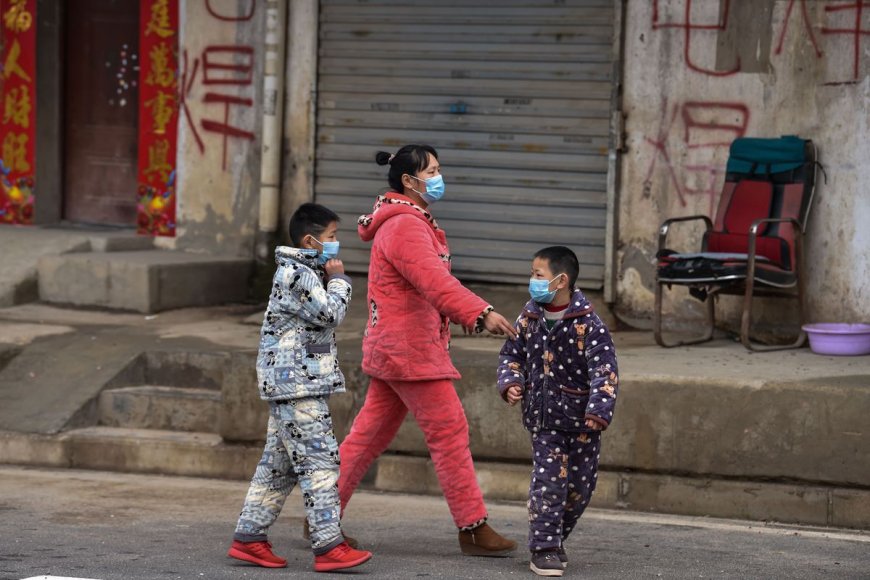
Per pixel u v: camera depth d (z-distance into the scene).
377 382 9.80
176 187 18.64
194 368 14.20
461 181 16.56
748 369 12.23
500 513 11.64
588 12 15.85
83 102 19.97
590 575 9.01
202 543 9.98
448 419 9.49
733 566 9.41
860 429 11.22
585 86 15.91
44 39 19.77
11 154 19.88
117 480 12.80
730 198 14.71
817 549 10.23
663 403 11.73
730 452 11.58
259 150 18.09
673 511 11.74
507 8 16.23
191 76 18.38
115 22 19.73
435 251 9.31
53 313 16.89
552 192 16.14
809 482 11.40
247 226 18.23
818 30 14.65
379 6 16.89
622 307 15.86
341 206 17.34
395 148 16.95
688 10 15.32
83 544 9.84
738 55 15.10
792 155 14.34
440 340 9.55
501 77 16.30
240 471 12.91
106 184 19.92
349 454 9.83
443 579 8.78
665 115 15.52
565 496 8.98
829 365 12.58
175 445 13.12
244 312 17.16
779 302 14.86
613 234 15.81
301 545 10.02
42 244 18.03
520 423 12.15
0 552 9.48
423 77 16.72
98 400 14.00
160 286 16.98
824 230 14.62
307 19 17.33
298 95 17.50
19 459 13.51
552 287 8.80
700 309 15.39
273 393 8.97
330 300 8.95
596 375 8.75
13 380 14.23
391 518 11.27
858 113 14.43
